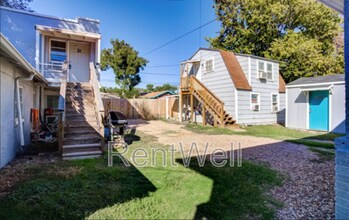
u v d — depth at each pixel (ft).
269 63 47.80
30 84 25.96
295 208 9.82
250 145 23.90
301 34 61.72
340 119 33.65
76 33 31.22
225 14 70.90
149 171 14.87
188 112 54.13
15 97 19.13
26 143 23.35
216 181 13.08
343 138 7.75
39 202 10.23
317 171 14.78
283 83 52.34
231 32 71.97
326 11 59.36
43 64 30.14
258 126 42.39
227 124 41.01
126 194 11.25
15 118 19.04
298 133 33.86
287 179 13.41
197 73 51.85
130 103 59.21
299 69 58.90
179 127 40.83
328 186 12.15
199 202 10.44
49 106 37.29
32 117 25.63
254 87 44.83
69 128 21.40
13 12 30.55
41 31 30.19
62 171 14.69
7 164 16.35
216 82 45.96
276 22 63.93
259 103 45.55
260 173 14.32
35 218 8.96
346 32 7.73
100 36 33.09
